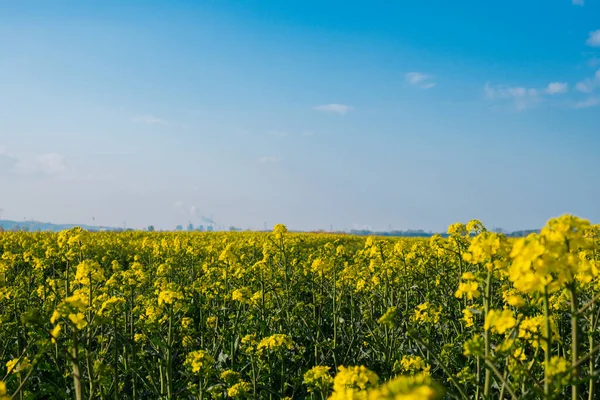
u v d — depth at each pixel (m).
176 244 14.40
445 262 10.46
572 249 3.81
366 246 10.92
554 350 6.59
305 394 7.48
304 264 11.70
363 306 9.85
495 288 8.70
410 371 5.82
